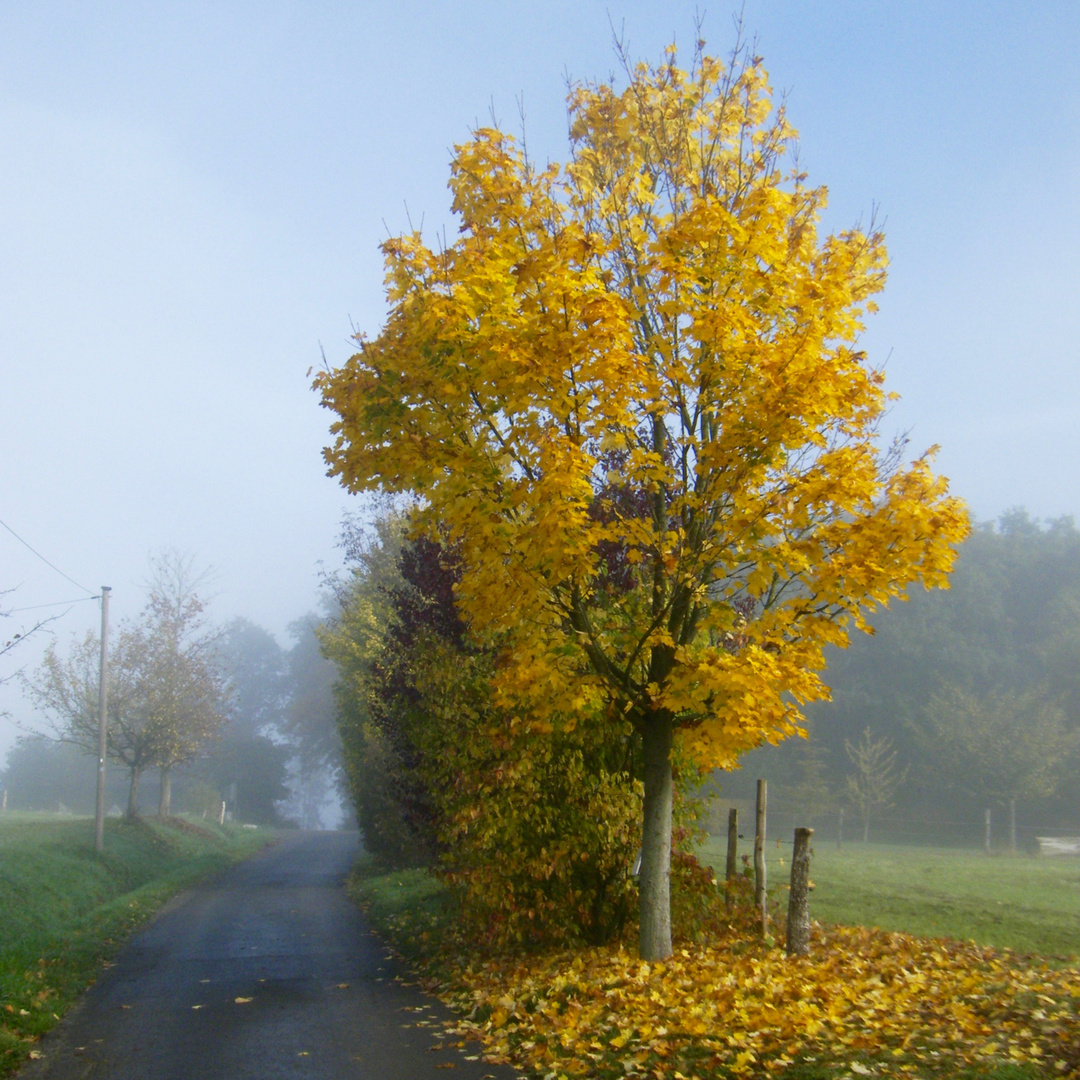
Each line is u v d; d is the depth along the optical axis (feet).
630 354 25.32
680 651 26.32
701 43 31.27
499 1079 21.80
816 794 133.18
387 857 89.40
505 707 30.81
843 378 24.97
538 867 32.65
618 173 31.32
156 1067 23.49
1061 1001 23.16
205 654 120.67
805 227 30.22
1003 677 148.87
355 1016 28.86
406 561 44.70
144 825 108.88
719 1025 22.41
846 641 25.45
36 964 37.83
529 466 27.02
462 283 26.58
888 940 35.14
